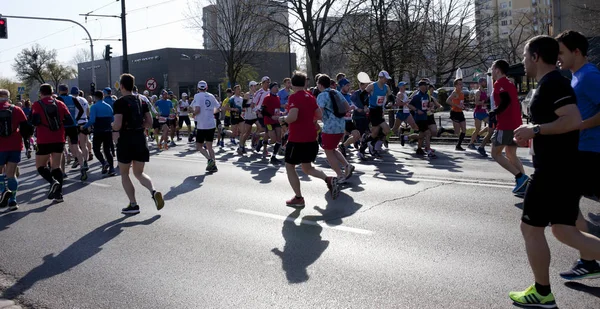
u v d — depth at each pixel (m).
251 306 4.06
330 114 8.57
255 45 42.31
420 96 12.34
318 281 4.52
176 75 63.00
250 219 6.82
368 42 27.97
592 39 27.89
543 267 3.70
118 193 9.26
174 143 18.94
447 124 23.67
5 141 8.16
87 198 8.92
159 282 4.69
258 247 5.59
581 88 4.52
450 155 12.70
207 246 5.71
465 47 38.62
